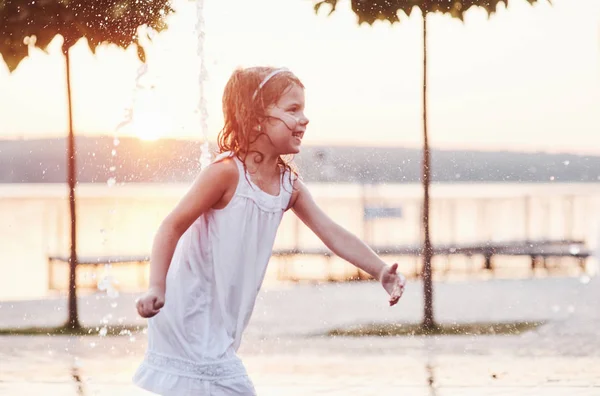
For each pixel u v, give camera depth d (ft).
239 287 9.79
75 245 28.19
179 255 9.75
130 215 89.56
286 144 9.81
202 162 12.37
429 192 29.32
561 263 51.44
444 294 37.76
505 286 40.73
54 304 33.24
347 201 74.54
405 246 53.83
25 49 23.73
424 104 29.89
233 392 9.55
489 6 27.12
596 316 30.68
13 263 51.78
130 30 22.63
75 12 23.02
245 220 9.71
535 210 102.53
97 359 21.86
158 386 9.42
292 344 24.88
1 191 143.74
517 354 23.12
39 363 21.18
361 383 19.03
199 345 9.47
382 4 26.13
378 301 34.96
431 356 22.89
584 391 18.15
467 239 68.95
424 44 29.35
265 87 9.75
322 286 40.73
